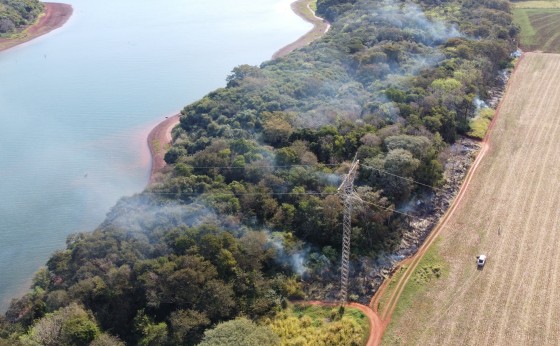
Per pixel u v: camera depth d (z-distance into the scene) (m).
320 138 118.06
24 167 143.88
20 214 125.81
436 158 116.81
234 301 87.44
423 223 106.69
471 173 121.19
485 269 94.19
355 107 133.25
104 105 176.75
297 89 145.38
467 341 80.94
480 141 133.50
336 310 88.81
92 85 192.00
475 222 105.94
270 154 113.31
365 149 111.50
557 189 112.94
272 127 124.00
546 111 144.88
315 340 82.44
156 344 82.19
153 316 86.38
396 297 90.69
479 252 98.25
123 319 86.25
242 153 115.75
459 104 136.50
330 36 189.00
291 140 121.06
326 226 99.00
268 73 159.25
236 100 143.12
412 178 109.19
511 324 83.00
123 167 142.50
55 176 139.75
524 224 104.00
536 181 116.25
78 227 120.88
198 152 121.81
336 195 100.19
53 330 79.06
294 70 160.38
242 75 160.88
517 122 141.00
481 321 84.06
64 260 94.69
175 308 86.75
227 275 90.38
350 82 150.62
